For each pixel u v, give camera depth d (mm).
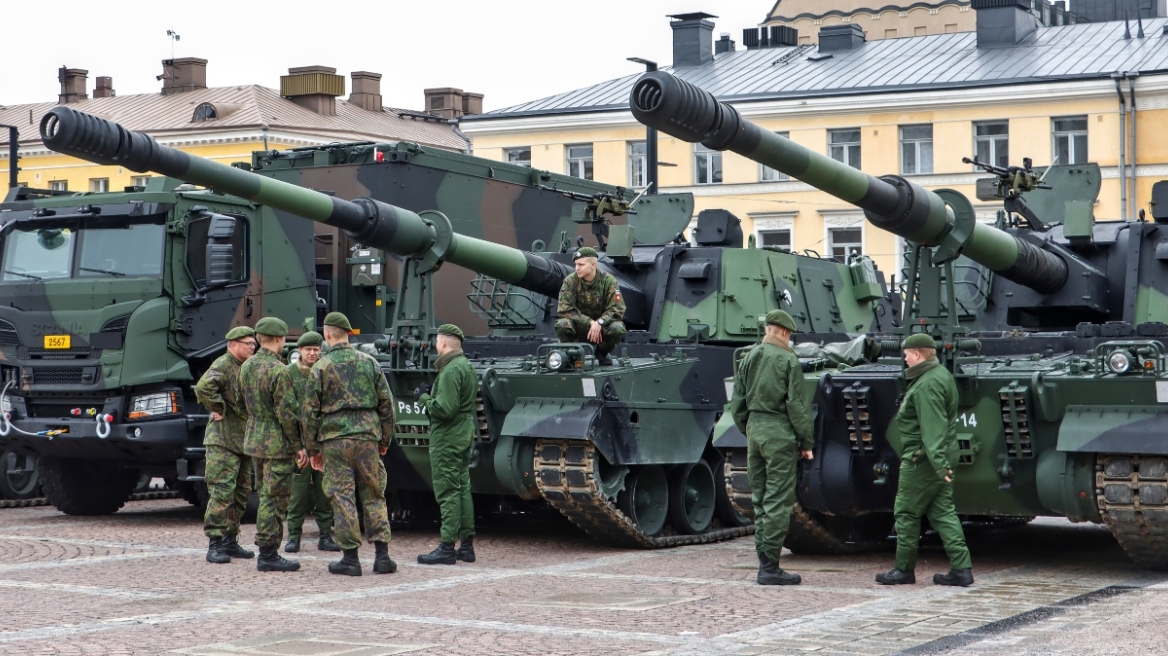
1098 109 36781
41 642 9242
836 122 39500
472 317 20094
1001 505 12750
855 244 40281
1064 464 12086
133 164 11242
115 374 16188
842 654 8750
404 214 13555
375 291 19344
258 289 17281
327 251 19672
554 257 16328
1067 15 48219
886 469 12789
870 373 12969
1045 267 14469
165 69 47938
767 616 10156
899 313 20594
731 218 17344
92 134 10711
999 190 15641
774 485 11695
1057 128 37469
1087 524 16344
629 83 44156
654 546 14414
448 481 12961
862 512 13375
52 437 16500
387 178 19422
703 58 43625
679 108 9773
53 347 16531
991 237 13102
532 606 10617
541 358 14031
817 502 13055
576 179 22516
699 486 15500
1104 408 11930
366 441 12172
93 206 16641
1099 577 12055
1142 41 38344
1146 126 36500
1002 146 38125
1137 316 14797
